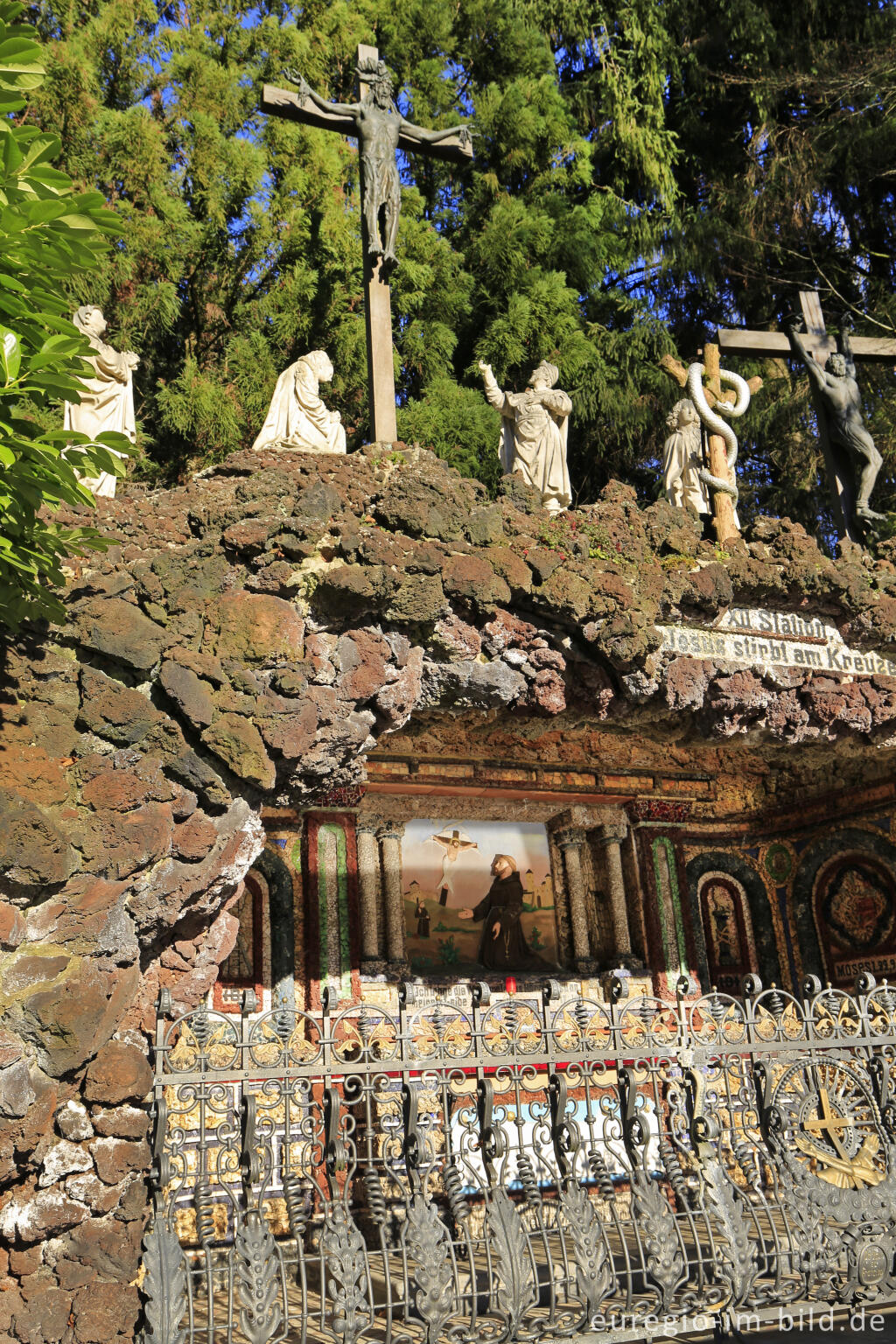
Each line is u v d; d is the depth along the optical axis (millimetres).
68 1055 5570
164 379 15086
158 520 7078
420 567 7379
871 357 12211
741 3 18047
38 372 4906
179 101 14883
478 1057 6621
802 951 13984
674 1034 12789
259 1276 5793
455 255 16031
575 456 18766
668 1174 6875
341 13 15898
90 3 15062
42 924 5844
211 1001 10688
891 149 17594
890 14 17547
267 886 11359
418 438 15031
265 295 14992
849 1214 7184
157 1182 5848
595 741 13211
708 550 9141
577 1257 6406
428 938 12250
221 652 6730
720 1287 6738
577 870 13234
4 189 4730
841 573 9508
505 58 17969
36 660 6285
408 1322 5961
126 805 6203
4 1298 5414
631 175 19594
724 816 14484
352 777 7363
